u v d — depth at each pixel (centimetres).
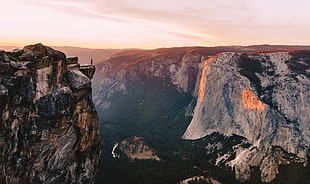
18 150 4881
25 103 4906
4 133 4653
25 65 4891
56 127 5262
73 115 5591
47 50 5553
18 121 4831
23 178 4994
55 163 5369
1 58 4528
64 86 5584
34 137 5012
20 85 4838
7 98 4622
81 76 5931
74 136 5656
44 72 5231
